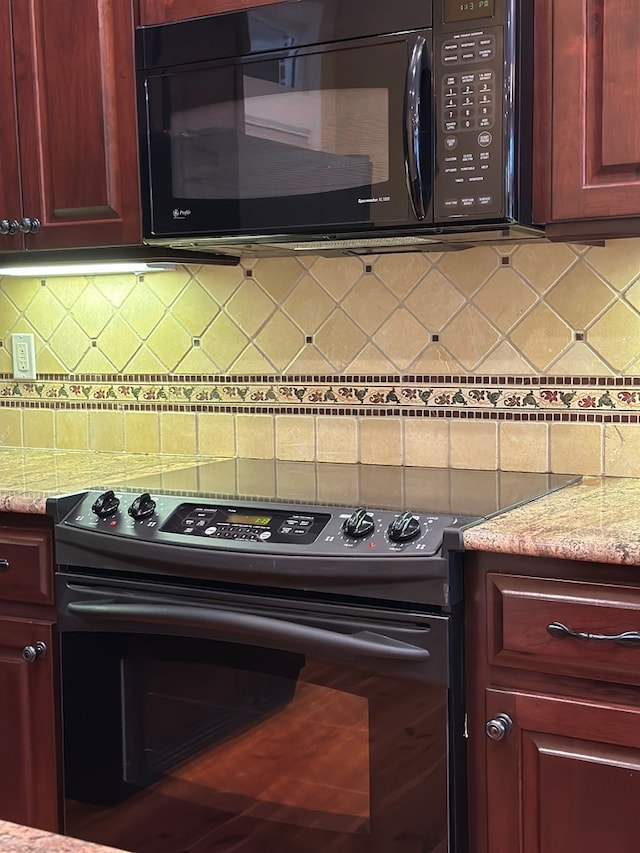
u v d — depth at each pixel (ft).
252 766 5.31
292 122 5.68
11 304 8.29
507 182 5.15
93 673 5.77
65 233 6.73
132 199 6.45
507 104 5.10
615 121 5.16
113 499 5.77
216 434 7.53
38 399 8.27
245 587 5.24
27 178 6.81
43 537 5.94
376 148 5.43
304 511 5.24
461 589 4.74
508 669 4.70
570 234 5.42
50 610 6.01
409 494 5.64
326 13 5.48
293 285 7.11
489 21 5.08
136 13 6.29
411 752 4.81
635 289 6.05
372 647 4.74
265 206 5.84
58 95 6.61
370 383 6.93
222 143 5.94
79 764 5.88
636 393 6.11
